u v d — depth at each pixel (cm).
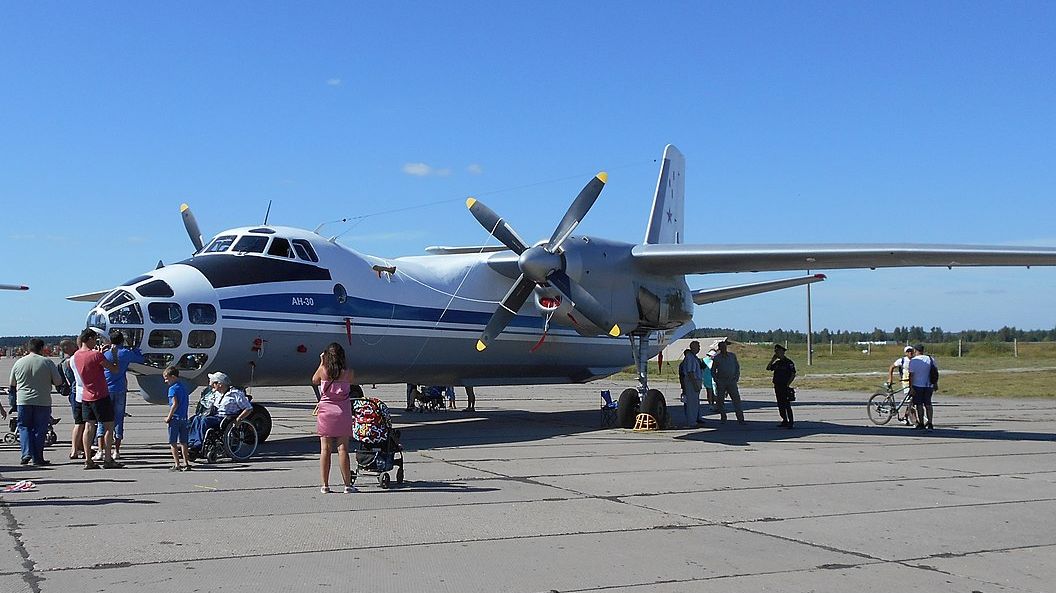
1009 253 1501
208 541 705
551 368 1934
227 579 596
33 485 979
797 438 1581
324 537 726
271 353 1362
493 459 1247
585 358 1977
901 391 1952
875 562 663
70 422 1856
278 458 1241
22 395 1130
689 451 1363
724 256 1605
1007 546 718
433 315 1630
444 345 1658
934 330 12756
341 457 945
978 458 1288
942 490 992
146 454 1281
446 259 1761
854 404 2611
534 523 791
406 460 1229
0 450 1316
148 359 1241
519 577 612
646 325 1755
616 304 1659
